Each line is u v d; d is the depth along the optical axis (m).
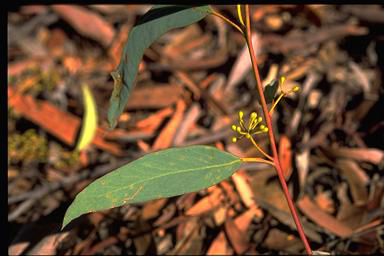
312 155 2.07
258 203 1.85
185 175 1.01
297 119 2.17
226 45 2.58
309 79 2.33
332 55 2.47
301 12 2.56
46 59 2.71
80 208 0.97
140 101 2.34
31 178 2.17
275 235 1.77
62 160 2.23
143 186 1.00
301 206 1.83
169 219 1.83
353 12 2.57
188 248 1.76
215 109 2.26
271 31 2.54
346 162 2.01
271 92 1.12
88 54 2.73
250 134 1.03
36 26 2.86
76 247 1.76
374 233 1.71
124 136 2.22
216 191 1.88
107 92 2.49
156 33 1.08
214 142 2.13
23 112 2.36
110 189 0.99
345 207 1.83
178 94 2.33
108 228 1.84
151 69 2.47
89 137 2.22
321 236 1.75
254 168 1.99
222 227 1.79
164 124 2.27
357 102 2.23
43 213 1.98
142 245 1.75
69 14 2.79
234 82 2.39
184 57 2.53
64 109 2.44
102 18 2.77
